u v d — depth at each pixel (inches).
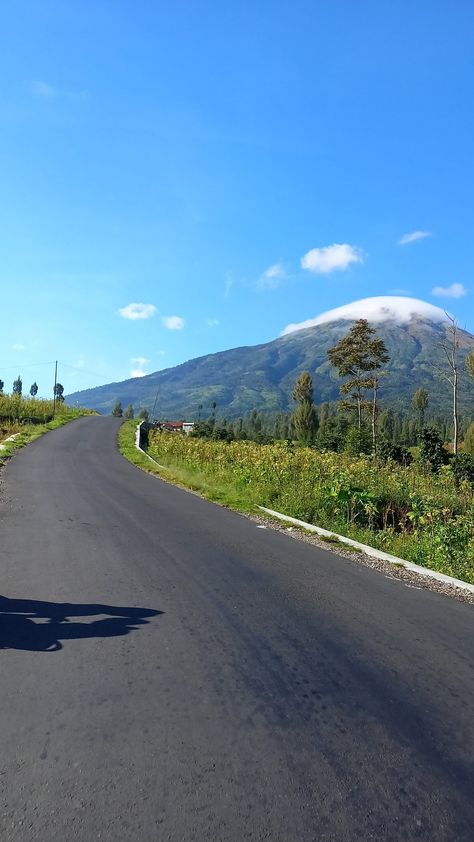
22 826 86.1
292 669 151.2
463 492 649.0
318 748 112.6
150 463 834.8
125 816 89.1
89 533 317.4
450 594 248.4
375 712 129.3
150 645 161.6
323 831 88.1
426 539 380.8
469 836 89.0
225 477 654.5
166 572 243.3
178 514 410.6
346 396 2215.8
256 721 122.0
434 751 114.0
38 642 159.9
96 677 139.4
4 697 127.3
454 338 1487.5
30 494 453.1
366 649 169.3
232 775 101.6
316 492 488.7
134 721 119.0
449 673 154.5
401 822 91.4
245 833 86.5
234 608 200.4
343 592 232.5
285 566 272.1
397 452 1179.9
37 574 228.4
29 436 1109.7
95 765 102.6
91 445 1057.5
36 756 104.7
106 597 203.2
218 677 143.2
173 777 100.0
